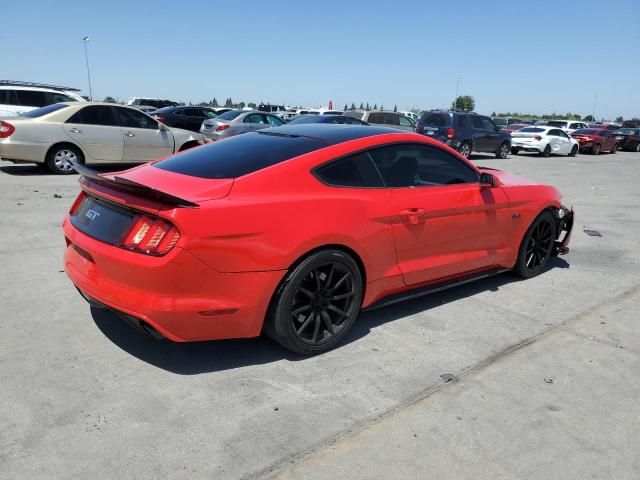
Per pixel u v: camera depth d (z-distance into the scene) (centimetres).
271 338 342
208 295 298
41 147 1026
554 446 267
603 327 414
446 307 444
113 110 1111
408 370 336
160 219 290
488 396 309
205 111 2342
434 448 261
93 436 258
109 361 329
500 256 477
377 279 374
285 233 313
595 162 2236
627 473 250
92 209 338
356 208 349
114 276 301
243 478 236
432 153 419
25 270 480
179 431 265
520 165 1894
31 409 277
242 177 323
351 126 426
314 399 299
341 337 360
